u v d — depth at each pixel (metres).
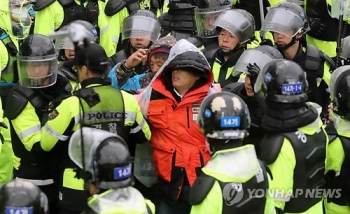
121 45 12.87
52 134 7.75
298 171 7.43
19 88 8.30
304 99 7.41
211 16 10.90
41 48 8.22
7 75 11.02
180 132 8.26
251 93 8.45
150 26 10.03
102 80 7.89
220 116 6.84
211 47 11.01
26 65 8.17
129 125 7.99
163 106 8.30
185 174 8.25
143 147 8.52
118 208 6.14
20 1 11.73
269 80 7.41
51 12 12.05
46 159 8.31
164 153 8.29
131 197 6.24
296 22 10.40
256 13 13.45
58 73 8.58
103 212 6.11
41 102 8.27
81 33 7.73
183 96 8.28
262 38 11.09
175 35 11.76
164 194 8.38
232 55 10.43
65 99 7.79
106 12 12.77
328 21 12.85
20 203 5.87
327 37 12.93
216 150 6.93
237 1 13.68
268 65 7.53
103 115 7.77
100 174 6.18
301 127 7.45
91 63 7.79
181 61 8.16
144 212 6.24
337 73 8.24
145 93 8.38
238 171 6.79
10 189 5.94
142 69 9.62
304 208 7.60
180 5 11.79
